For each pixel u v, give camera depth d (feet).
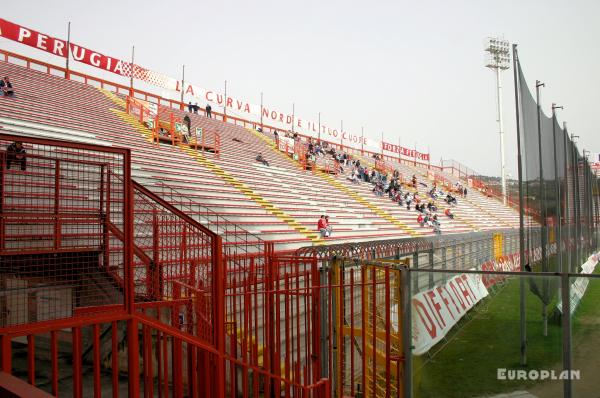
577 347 17.17
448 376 18.86
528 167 28.96
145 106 84.12
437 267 44.14
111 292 21.90
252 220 54.60
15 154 19.47
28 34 77.71
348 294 28.02
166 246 24.54
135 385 15.46
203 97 112.98
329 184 97.50
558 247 33.78
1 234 19.06
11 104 54.03
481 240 57.31
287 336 22.62
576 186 52.75
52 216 20.40
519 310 19.56
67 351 23.88
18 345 25.45
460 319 20.71
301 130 145.18
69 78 84.38
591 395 16.57
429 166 199.52
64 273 21.56
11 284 19.77
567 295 16.72
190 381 20.43
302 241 53.93
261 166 83.35
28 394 9.39
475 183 191.72
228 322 24.08
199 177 59.00
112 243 26.17
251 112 127.13
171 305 20.27
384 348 24.07
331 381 22.15
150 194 20.13
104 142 54.85
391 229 85.92
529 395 17.84
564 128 40.68
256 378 21.50
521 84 27.89
